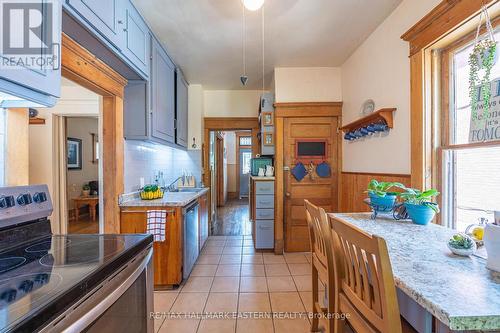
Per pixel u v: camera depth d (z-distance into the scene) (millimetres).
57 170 3535
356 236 1004
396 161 2195
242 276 2783
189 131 4250
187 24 2393
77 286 764
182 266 2549
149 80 2439
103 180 2291
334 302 1404
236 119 4570
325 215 1450
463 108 1676
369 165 2691
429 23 1706
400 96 2137
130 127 2428
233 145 9383
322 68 3541
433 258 1074
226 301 2279
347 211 3297
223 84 4246
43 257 1004
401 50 2117
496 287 833
